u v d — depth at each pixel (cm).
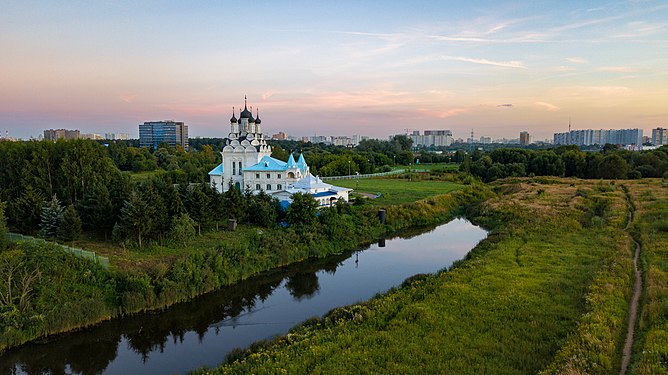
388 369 2961
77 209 6178
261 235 6556
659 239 6109
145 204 5731
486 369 2945
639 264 5175
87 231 6269
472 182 14638
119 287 4656
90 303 4319
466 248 7288
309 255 6675
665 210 8281
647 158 17788
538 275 4841
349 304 4719
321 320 4194
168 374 3519
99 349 3931
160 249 5672
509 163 18562
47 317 4059
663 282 4231
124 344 4022
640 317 3619
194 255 5406
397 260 6575
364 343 3362
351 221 8050
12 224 6147
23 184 6900
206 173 12469
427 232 8681
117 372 3569
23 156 7431
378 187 13012
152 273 4888
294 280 5681
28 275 4228
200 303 4900
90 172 7281
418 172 17500
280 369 2939
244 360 3281
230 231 6806
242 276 5647
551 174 17950
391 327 3631
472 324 3653
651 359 2764
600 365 2794
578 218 8119
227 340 4069
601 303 3816
